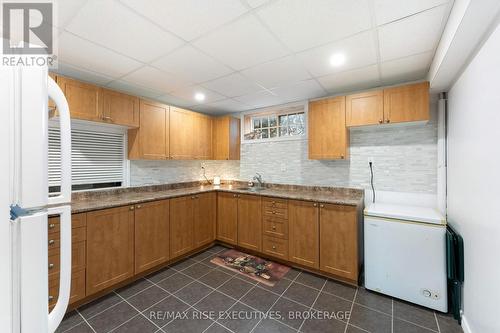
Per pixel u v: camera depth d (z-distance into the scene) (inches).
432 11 55.7
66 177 27.5
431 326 70.5
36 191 22.5
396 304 81.9
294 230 110.7
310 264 105.3
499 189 48.4
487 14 46.2
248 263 116.6
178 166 149.5
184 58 81.0
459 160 74.9
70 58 80.3
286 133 145.1
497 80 48.5
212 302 83.4
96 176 109.9
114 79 100.2
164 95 124.4
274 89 114.7
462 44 57.1
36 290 22.6
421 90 90.8
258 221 124.2
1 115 20.1
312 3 53.4
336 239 98.5
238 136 161.8
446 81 81.2
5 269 20.5
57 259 72.7
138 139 113.8
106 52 76.2
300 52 76.8
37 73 22.6
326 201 100.7
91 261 83.1
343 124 108.3
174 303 82.7
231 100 134.3
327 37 67.7
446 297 75.7
